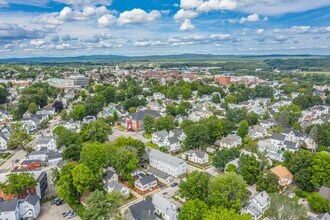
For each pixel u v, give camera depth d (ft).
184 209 199.72
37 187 252.83
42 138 393.29
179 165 304.09
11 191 241.55
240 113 497.87
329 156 269.64
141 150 341.21
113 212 207.92
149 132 461.78
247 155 294.25
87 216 194.80
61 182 242.78
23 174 253.03
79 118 536.01
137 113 511.40
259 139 425.69
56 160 346.95
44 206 249.14
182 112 568.82
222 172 312.09
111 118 533.14
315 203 228.84
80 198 244.63
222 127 411.34
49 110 602.85
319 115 574.97
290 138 417.49
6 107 638.53
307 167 277.03
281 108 562.25
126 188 256.52
